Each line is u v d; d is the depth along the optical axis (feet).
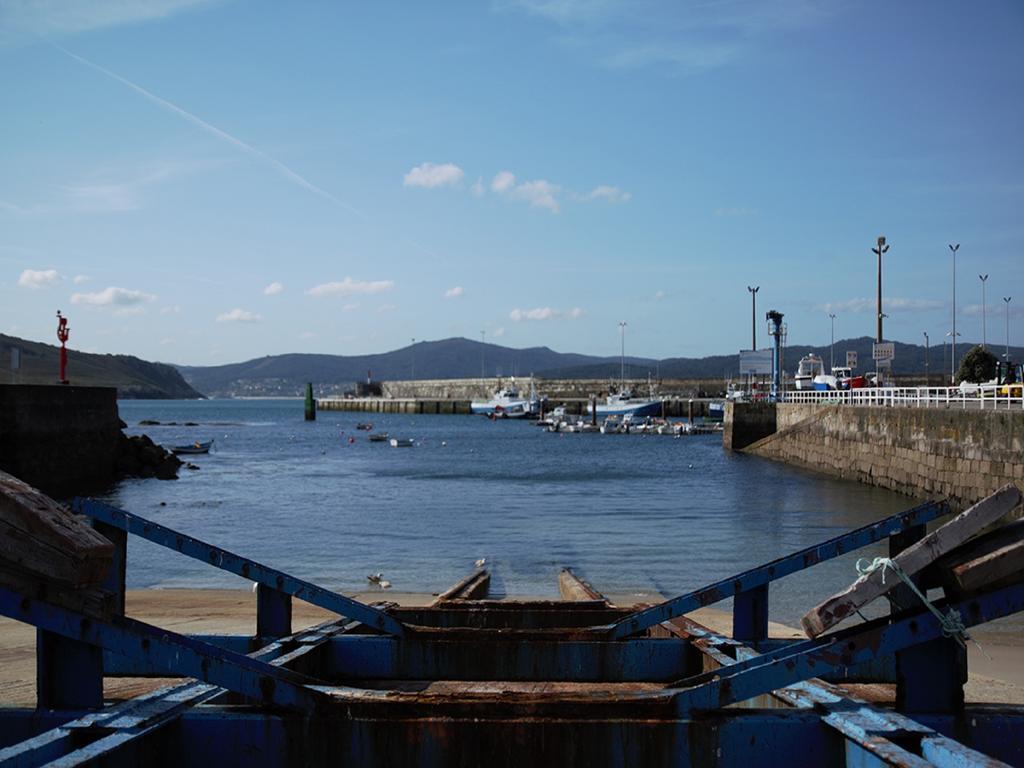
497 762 14.42
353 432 406.82
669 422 401.29
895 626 14.56
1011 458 89.51
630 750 14.37
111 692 21.65
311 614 43.39
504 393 590.96
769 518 102.37
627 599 53.52
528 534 89.35
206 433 398.42
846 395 174.50
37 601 14.24
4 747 15.17
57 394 140.77
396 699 14.79
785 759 14.26
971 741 15.06
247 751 14.62
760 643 21.71
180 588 60.13
